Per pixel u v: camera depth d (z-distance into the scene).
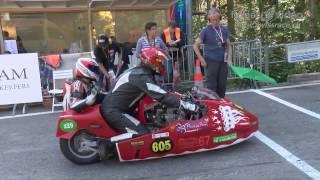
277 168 5.49
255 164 5.67
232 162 5.79
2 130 8.47
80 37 14.40
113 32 14.57
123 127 5.95
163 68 6.07
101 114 6.00
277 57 11.92
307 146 6.20
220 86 8.07
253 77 9.57
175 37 11.62
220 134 6.09
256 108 8.72
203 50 8.78
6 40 13.05
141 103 6.15
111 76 9.00
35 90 10.12
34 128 8.44
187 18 12.60
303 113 8.01
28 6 13.71
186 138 5.97
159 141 5.93
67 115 5.99
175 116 6.10
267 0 16.12
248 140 6.62
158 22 14.79
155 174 5.60
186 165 5.81
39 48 14.12
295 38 15.15
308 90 10.13
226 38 7.96
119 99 5.99
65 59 10.49
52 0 12.84
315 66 12.70
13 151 7.07
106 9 14.40
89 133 6.01
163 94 5.86
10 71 9.95
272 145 6.34
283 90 10.36
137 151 5.90
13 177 5.90
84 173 5.82
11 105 10.41
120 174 5.69
